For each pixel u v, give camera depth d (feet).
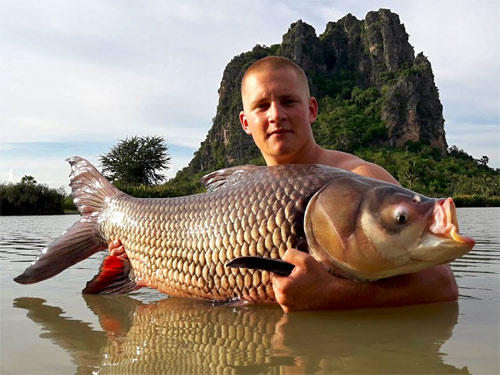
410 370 1.58
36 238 7.98
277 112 3.23
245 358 1.75
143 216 3.23
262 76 3.28
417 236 2.23
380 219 2.28
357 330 2.10
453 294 2.65
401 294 2.48
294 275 2.34
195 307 2.75
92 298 3.09
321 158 3.42
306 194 2.52
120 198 3.45
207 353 1.83
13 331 2.22
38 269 3.47
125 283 3.29
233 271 2.70
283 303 2.39
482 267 4.01
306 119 3.35
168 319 2.44
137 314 2.59
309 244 2.46
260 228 2.59
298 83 3.32
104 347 1.94
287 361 1.70
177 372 1.62
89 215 3.58
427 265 2.31
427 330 2.08
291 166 2.70
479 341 1.90
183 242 2.94
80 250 3.58
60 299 3.05
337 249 2.37
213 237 2.77
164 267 3.06
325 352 1.79
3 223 14.66
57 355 1.83
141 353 1.85
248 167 2.87
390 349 1.81
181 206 3.02
